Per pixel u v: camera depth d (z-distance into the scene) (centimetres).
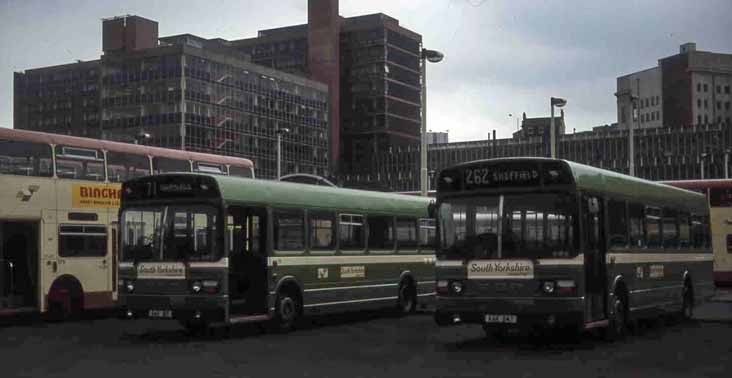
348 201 2202
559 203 1498
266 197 1906
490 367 1362
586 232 1527
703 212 2344
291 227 1981
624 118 16362
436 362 1432
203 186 1784
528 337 1816
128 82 10688
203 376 1291
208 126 10656
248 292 1920
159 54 10506
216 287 1748
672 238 2056
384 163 13362
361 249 2234
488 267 1540
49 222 2177
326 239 2102
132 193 1870
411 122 14138
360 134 13675
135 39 11950
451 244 1584
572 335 1836
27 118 14275
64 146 2227
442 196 1609
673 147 11019
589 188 1562
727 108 15275
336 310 2116
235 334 1944
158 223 1827
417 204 2508
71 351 1636
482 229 1558
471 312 1548
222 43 13562
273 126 11775
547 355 1506
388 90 13700
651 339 1758
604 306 1623
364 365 1405
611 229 1669
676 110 15162
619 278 1688
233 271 1920
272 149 11719
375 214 2305
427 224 2544
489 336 1842
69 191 2228
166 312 1789
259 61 14412
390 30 13775
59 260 2195
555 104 3962
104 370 1367
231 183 1811
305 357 1520
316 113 12694
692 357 1469
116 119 10744
